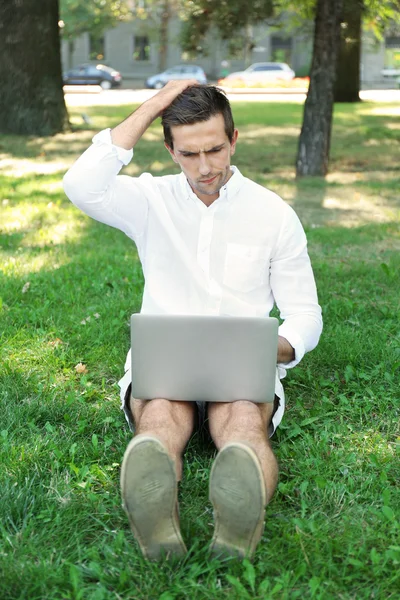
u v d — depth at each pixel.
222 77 45.56
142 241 2.81
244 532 2.17
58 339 4.21
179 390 2.51
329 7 10.34
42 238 6.87
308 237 6.96
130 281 5.37
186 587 2.15
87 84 39.00
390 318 4.65
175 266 2.76
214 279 2.75
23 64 13.84
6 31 13.77
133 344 2.49
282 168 11.52
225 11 11.95
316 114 10.62
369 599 2.16
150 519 2.15
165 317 2.46
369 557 2.30
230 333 2.46
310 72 10.60
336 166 11.77
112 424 3.25
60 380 3.76
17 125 14.06
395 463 2.90
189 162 2.57
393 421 3.30
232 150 2.67
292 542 2.35
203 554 2.27
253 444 2.29
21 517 2.55
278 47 45.56
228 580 2.15
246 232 2.74
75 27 35.78
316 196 9.31
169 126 2.56
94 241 6.73
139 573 2.23
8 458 2.89
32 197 8.76
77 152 12.42
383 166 11.81
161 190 2.77
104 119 17.03
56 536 2.43
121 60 46.06
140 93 30.45
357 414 3.36
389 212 8.29
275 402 2.77
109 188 2.69
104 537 2.42
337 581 2.21
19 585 2.17
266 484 2.22
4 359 3.93
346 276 5.59
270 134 15.56
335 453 2.96
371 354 3.98
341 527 2.46
